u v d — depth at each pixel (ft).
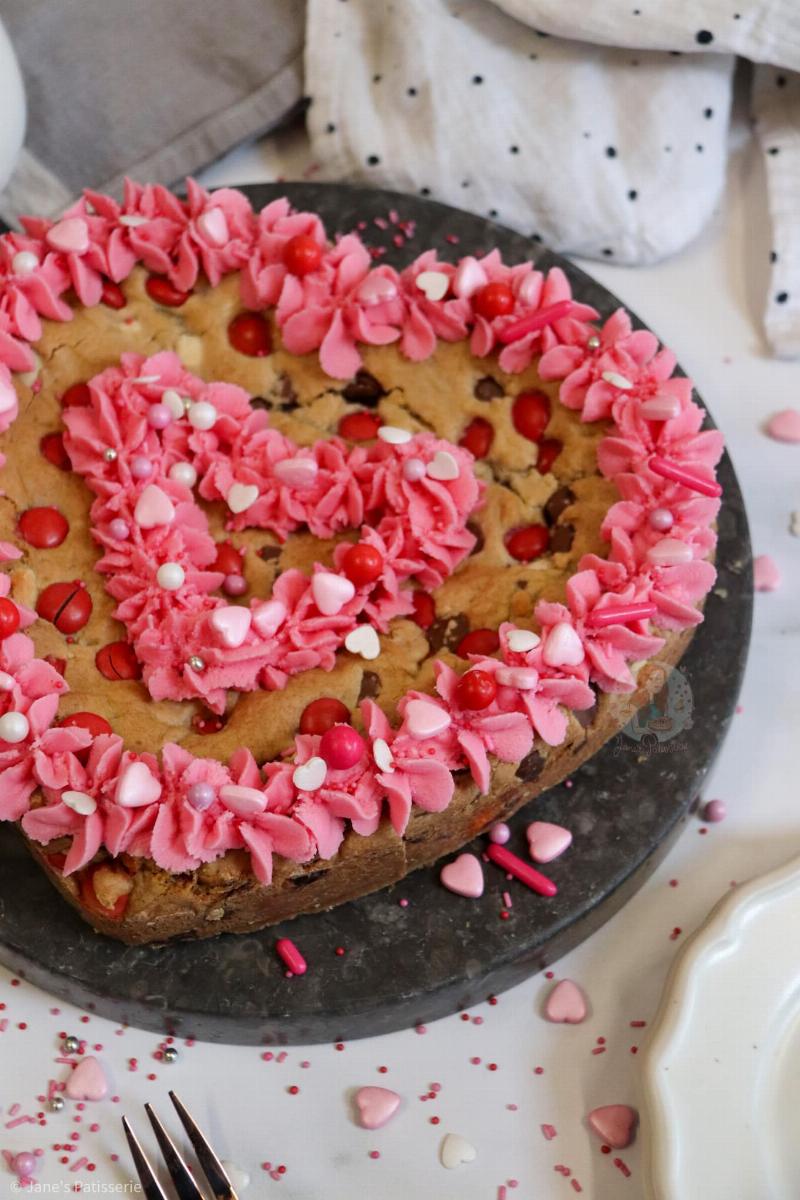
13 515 2.35
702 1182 2.12
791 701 2.43
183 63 2.68
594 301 2.55
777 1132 2.15
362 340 2.45
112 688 2.27
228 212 2.49
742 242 2.70
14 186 2.66
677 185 2.65
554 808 2.31
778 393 2.60
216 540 2.38
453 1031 2.26
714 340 2.64
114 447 2.36
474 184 2.65
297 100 2.71
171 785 2.17
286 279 2.44
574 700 2.23
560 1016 2.26
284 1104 2.22
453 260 2.59
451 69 2.65
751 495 2.53
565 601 2.29
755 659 2.45
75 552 2.35
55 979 2.24
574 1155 2.20
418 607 2.33
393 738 2.20
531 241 2.61
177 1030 2.25
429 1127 2.21
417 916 2.26
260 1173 2.19
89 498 2.38
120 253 2.47
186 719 2.27
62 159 2.67
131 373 2.40
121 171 2.68
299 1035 2.24
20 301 2.41
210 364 2.47
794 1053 2.19
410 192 2.67
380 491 2.36
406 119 2.66
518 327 2.41
